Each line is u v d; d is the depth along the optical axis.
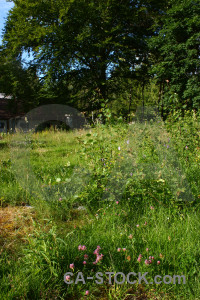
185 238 2.51
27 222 3.02
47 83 22.14
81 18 20.31
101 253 2.30
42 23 20.77
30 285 1.96
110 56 21.91
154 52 22.98
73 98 23.14
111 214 3.03
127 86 23.94
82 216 3.18
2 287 1.92
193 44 17.94
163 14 22.28
